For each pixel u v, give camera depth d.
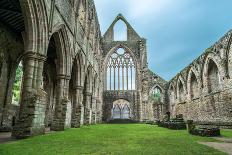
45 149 7.47
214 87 26.42
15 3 15.80
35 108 11.96
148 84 45.12
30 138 10.73
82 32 25.17
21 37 21.08
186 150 7.26
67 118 18.61
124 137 11.89
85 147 7.97
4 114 19.97
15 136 11.42
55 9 15.77
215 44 24.55
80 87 24.39
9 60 20.86
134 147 7.98
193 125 14.54
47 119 27.52
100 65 43.12
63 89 18.30
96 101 36.72
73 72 25.06
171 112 43.06
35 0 12.62
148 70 45.75
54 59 26.75
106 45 46.75
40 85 12.97
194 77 32.88
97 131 16.67
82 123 24.52
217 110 24.52
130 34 47.62
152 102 43.47
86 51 27.45
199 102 29.72
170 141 9.98
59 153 6.69
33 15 12.73
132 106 43.53
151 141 9.97
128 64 46.16
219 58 23.59
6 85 20.48
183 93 37.44
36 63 12.91
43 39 13.40
